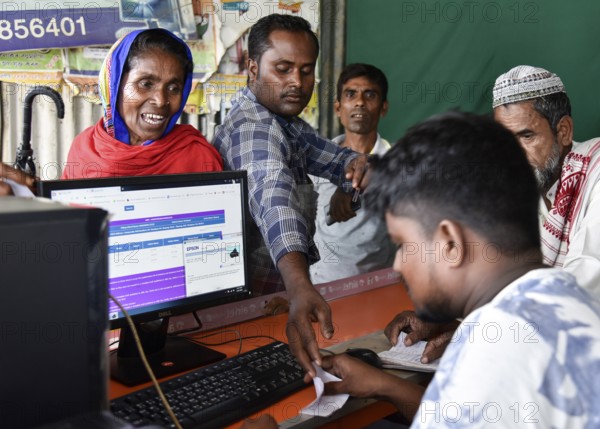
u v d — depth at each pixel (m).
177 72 1.78
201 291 1.48
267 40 1.91
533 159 1.99
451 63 3.15
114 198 1.32
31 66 2.38
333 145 2.18
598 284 1.70
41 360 0.61
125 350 1.41
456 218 0.84
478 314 0.80
